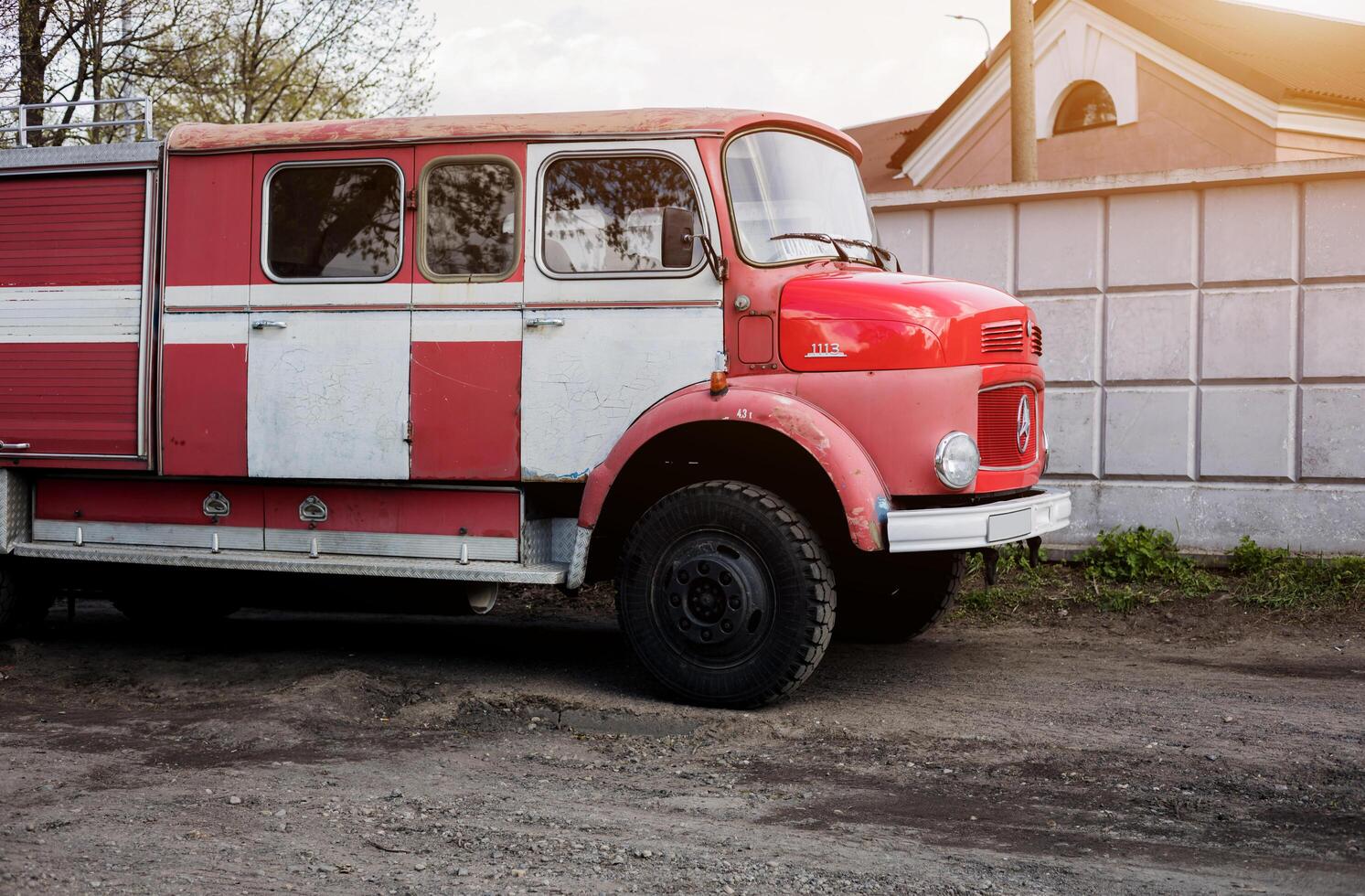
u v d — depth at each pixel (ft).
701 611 17.75
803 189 19.75
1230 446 25.95
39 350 21.30
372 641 23.58
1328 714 16.93
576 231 18.89
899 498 17.70
